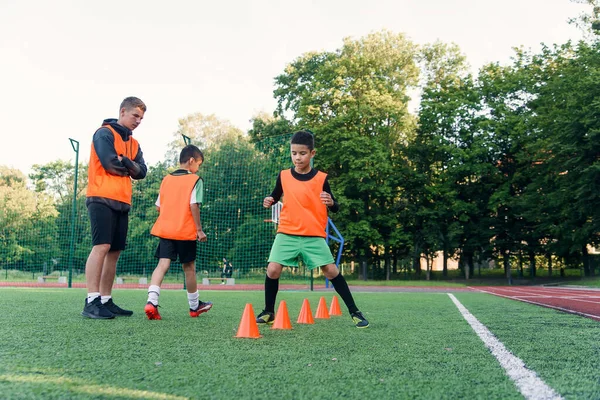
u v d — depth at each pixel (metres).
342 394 1.60
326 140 29.06
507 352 2.46
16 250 21.44
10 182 52.22
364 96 28.53
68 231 21.58
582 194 22.67
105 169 4.00
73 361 2.11
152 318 3.93
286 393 1.61
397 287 21.02
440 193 30.45
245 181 19.67
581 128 21.67
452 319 4.24
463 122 30.92
